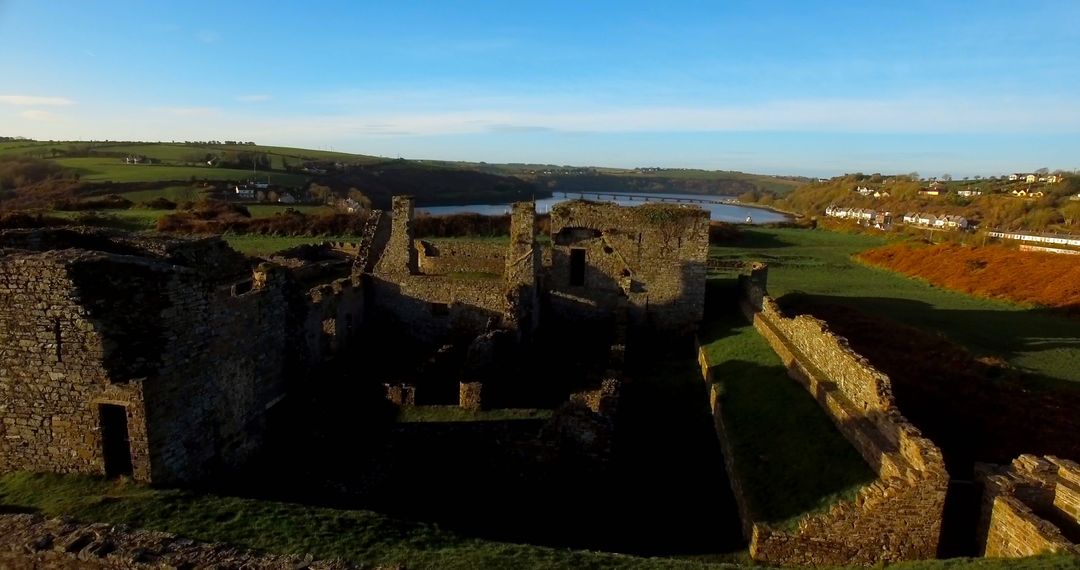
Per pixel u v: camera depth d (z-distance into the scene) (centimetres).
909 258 5334
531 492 1589
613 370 2092
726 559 1233
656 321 3023
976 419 1733
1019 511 1094
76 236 1426
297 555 949
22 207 6750
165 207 7175
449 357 2338
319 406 1686
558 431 1599
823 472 1316
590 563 1030
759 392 1841
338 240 5781
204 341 1295
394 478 1523
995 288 3938
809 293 3906
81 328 1113
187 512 1072
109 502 1075
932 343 2456
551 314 3130
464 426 1733
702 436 1858
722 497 1498
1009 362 2266
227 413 1391
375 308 2930
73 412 1147
